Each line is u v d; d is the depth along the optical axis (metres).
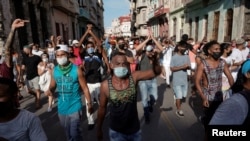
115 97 2.59
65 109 3.49
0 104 1.85
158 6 35.97
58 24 22.98
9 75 4.10
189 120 5.34
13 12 13.49
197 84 3.80
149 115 5.71
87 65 5.29
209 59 3.74
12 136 1.92
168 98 7.29
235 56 6.02
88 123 4.96
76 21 32.75
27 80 6.61
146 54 5.28
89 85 5.28
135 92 2.66
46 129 5.10
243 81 1.84
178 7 25.17
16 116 1.95
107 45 12.09
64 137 4.68
